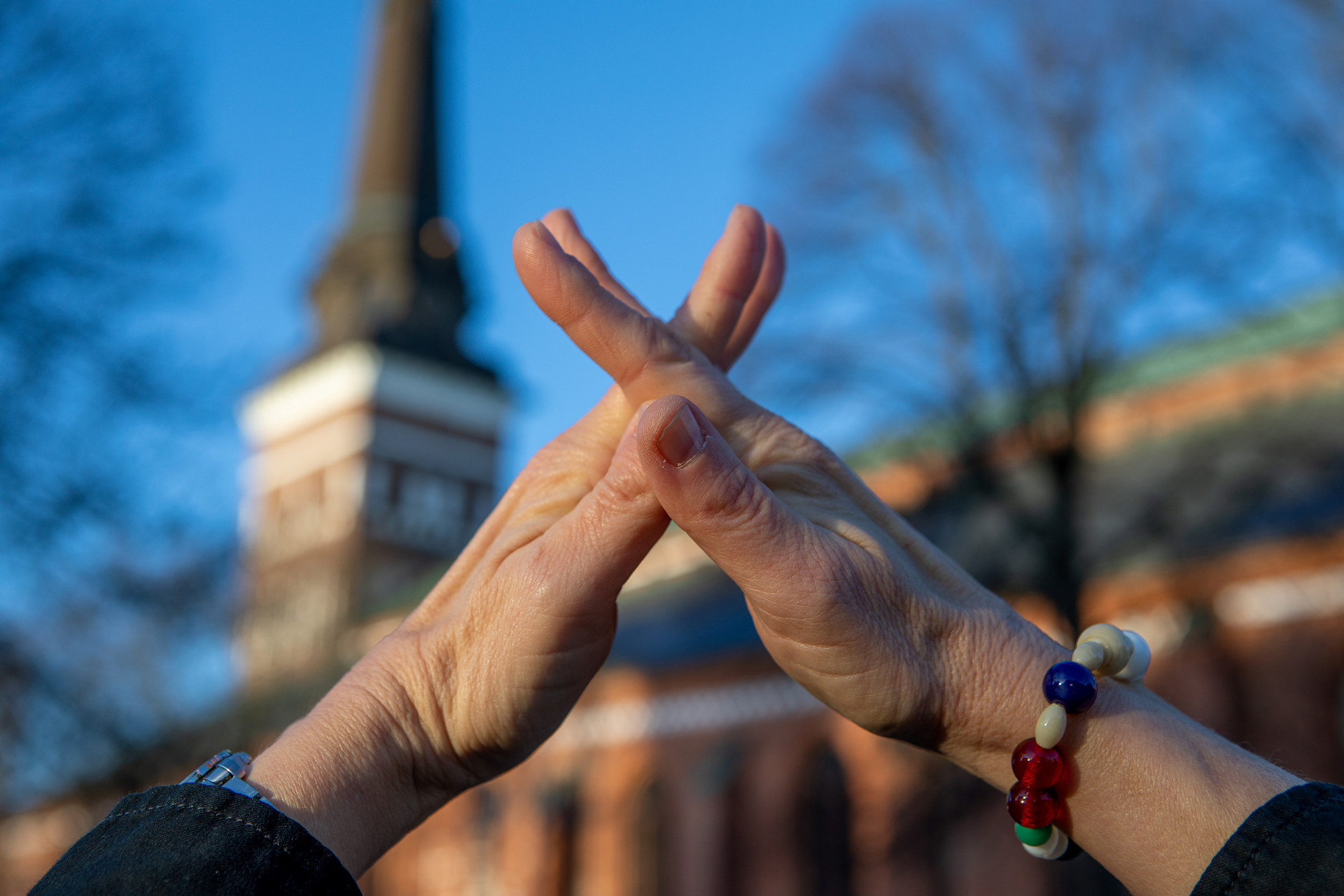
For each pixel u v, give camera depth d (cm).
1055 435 1481
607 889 2548
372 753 101
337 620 2231
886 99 1558
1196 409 2302
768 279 131
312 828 94
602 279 133
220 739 1390
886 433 1562
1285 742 1655
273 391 5138
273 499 4997
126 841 86
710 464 92
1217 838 84
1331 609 1662
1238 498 1527
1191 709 1716
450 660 105
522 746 106
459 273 5303
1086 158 1450
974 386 1518
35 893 84
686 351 111
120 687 1248
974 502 1545
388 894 3019
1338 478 1653
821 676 96
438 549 4778
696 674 2522
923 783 1600
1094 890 1633
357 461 4756
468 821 2898
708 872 2341
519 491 116
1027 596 1514
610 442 115
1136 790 87
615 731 2655
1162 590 1773
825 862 2192
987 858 1834
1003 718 93
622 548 104
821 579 93
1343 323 1519
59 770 1245
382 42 5669
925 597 97
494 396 5131
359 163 5472
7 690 1165
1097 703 90
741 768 2377
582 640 104
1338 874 77
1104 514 2048
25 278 1093
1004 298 1493
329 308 5209
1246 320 1393
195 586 1243
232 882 83
